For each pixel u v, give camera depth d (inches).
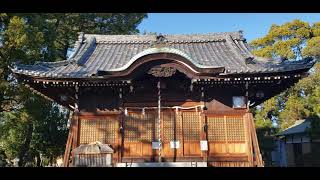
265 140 1222.3
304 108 1357.0
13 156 978.7
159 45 527.8
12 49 657.0
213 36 759.1
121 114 567.2
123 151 554.9
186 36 761.6
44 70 567.5
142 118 569.9
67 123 1055.0
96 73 527.5
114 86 553.3
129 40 765.9
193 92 575.8
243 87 563.2
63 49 1073.5
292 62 557.9
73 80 535.8
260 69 534.9
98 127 566.9
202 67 525.7
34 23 737.0
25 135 946.1
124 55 700.7
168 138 561.0
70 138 553.6
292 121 1375.5
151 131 563.5
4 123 827.4
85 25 1082.7
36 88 571.2
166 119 568.7
